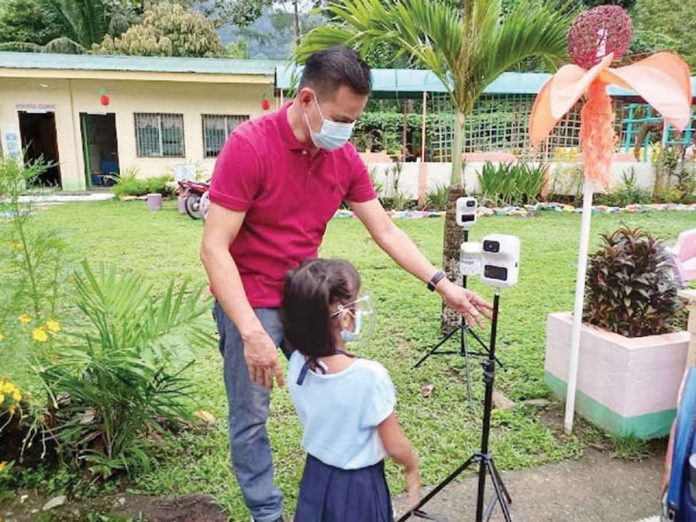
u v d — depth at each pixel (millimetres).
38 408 2289
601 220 9453
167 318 2377
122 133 13836
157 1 21203
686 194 11344
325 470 1620
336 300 1499
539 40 3650
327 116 1700
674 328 2936
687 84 2334
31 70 12648
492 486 2416
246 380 1942
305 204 1924
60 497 2295
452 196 3951
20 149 3139
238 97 14062
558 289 5344
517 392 3213
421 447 2676
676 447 1800
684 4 20234
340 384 1526
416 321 4438
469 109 3922
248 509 2164
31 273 2400
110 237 7754
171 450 2596
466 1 3719
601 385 2771
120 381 2354
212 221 1790
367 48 3939
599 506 2297
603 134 2594
